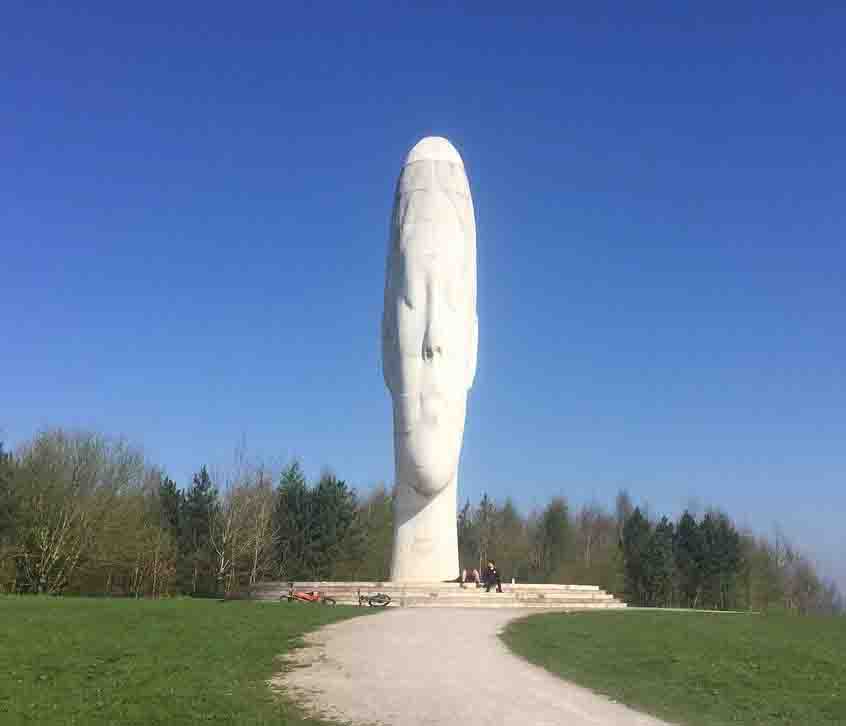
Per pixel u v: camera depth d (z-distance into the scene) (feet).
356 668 60.44
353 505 260.01
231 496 237.45
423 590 121.70
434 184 139.85
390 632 75.87
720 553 278.67
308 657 64.39
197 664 61.26
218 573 224.33
